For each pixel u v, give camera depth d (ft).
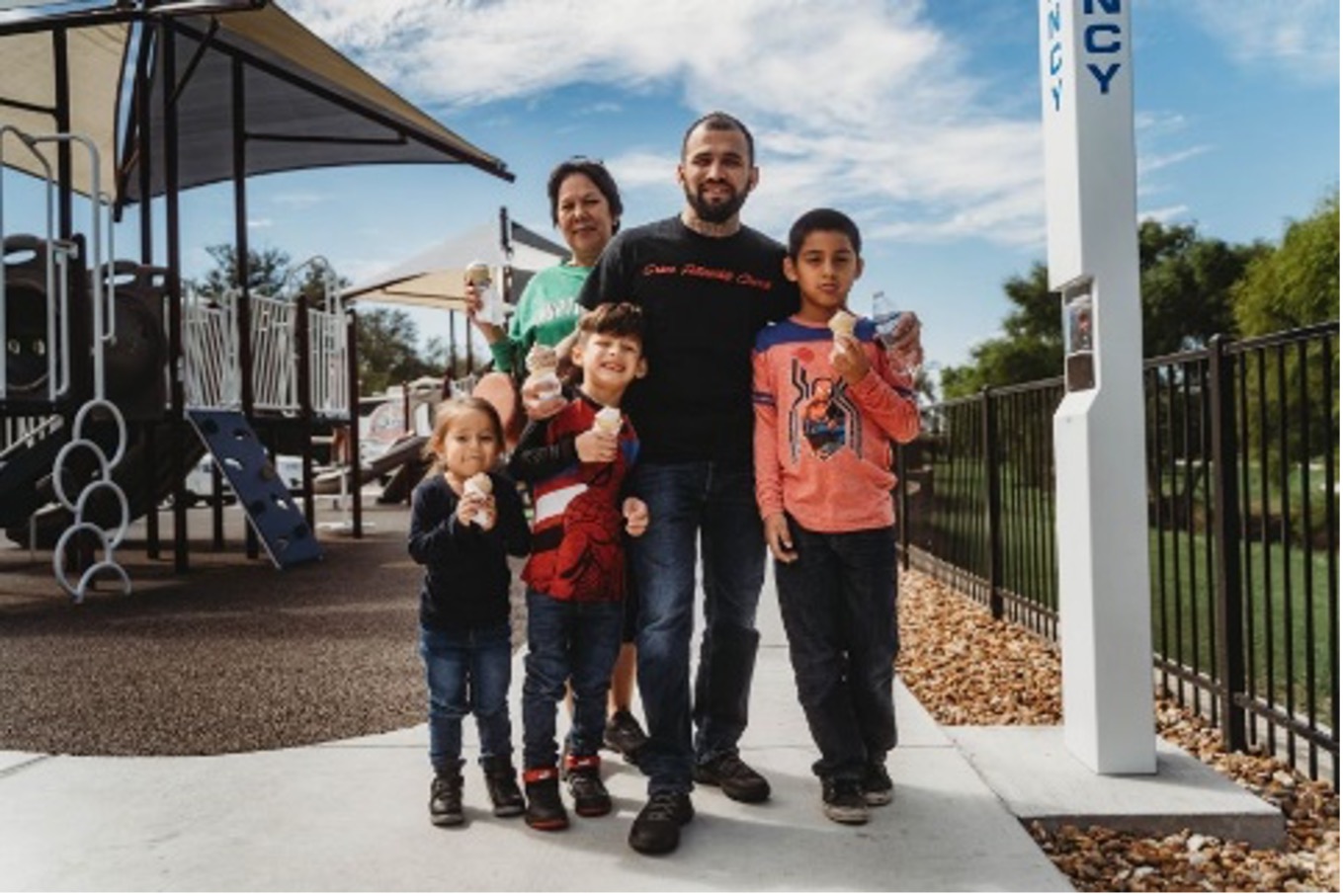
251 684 14.88
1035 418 20.65
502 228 46.21
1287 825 10.14
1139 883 8.75
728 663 10.19
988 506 22.74
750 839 9.12
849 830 9.29
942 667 17.84
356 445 38.32
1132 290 10.53
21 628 19.48
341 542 35.99
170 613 20.97
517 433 11.26
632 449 9.77
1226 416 12.69
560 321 11.73
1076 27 10.53
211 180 43.57
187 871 8.55
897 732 11.87
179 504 27.76
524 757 9.68
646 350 9.93
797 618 9.70
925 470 30.73
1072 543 11.00
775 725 12.44
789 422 9.74
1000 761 10.96
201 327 29.43
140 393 27.43
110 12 25.82
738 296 10.02
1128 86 10.52
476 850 8.95
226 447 28.94
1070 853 9.33
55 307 24.52
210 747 11.90
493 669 9.77
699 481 9.83
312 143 40.60
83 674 15.61
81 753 11.76
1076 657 10.98
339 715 13.17
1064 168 10.84
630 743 11.26
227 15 26.50
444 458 9.82
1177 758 11.03
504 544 9.78
